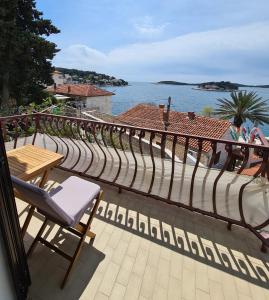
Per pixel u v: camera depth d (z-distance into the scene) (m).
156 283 1.96
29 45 15.88
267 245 2.29
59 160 2.62
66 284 1.89
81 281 1.93
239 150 2.75
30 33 16.44
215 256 2.28
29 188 1.54
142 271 2.06
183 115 17.42
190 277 2.04
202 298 1.86
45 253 2.17
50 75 19.69
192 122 16.50
